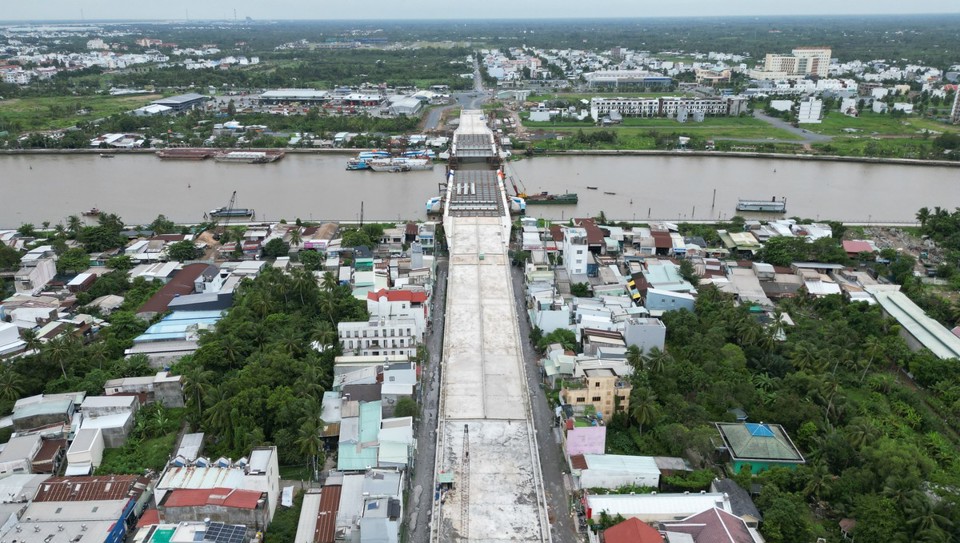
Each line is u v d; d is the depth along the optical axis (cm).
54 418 14988
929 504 11562
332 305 19288
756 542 11381
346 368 16988
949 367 17162
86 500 12444
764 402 16062
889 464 12756
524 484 13588
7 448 13988
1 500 12606
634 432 15075
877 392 16962
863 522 11919
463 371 17400
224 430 14525
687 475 13588
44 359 16662
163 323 19438
